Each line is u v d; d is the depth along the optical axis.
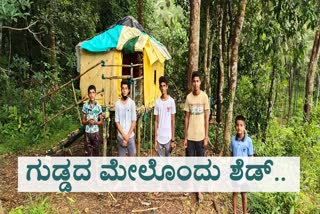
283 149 9.43
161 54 9.70
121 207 6.30
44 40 14.64
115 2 17.22
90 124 7.48
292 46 9.55
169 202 6.54
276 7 8.84
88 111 7.46
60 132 10.81
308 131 10.13
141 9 13.41
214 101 12.65
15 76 13.32
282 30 8.98
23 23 13.90
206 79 11.48
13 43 14.66
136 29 8.98
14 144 9.58
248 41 10.94
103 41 8.46
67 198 6.47
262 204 6.92
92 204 6.38
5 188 7.07
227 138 8.60
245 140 6.01
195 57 7.39
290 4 8.80
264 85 11.91
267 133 10.04
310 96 11.33
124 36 8.52
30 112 11.10
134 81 7.88
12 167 8.23
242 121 5.93
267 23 8.91
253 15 10.37
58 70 13.83
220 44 10.95
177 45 14.12
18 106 11.24
